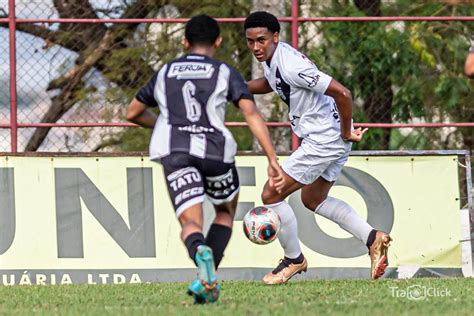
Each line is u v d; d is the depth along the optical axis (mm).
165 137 20141
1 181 31766
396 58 49125
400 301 21984
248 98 20203
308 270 31594
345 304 21094
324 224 31734
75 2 45594
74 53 45438
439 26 50438
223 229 20781
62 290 27500
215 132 20109
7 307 22281
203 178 20438
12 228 31703
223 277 31438
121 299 23781
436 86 49188
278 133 43938
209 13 46688
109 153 32031
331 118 27031
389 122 48812
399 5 50562
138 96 20875
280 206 27516
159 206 31922
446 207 32031
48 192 31859
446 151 32156
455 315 19047
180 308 20094
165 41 45875
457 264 31891
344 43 48812
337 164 27984
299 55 26453
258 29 26328
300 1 48250
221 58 45312
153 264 31672
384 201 32062
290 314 19062
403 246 31922
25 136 44562
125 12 46188
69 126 33844
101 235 31797
